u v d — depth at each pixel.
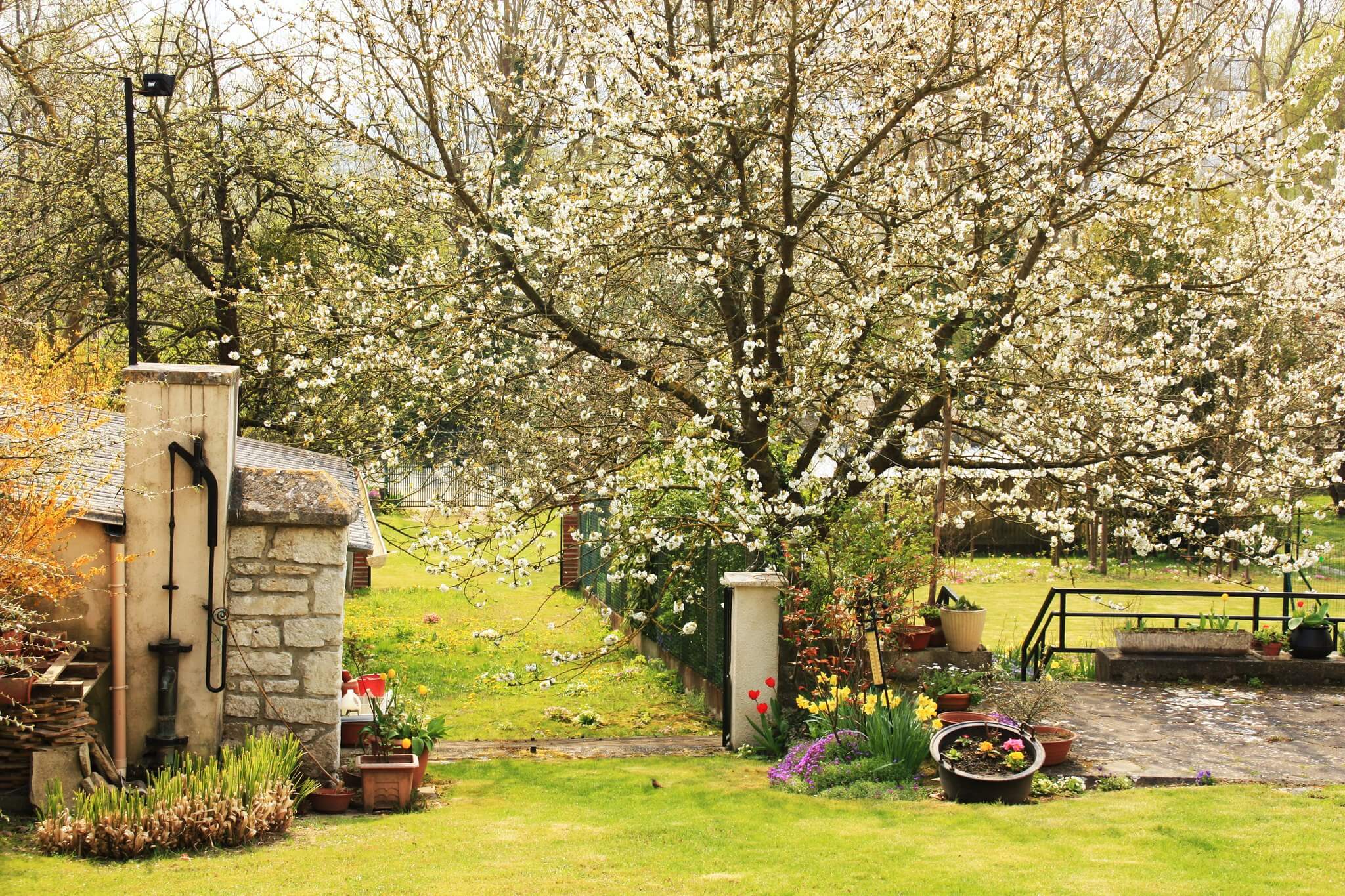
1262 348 14.21
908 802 6.59
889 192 9.88
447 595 18.28
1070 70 10.65
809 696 9.12
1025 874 4.84
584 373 11.37
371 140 10.02
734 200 9.73
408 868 5.05
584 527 18.95
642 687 12.36
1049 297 9.67
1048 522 10.66
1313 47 24.78
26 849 5.18
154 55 13.41
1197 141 9.63
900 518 10.09
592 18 9.82
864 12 9.94
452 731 10.21
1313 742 7.77
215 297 12.45
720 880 4.84
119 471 7.09
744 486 10.09
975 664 10.39
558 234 9.55
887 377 10.03
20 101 15.40
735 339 10.48
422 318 10.24
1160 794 6.51
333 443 11.89
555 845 5.61
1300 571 10.91
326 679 6.86
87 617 6.58
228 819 5.57
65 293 13.52
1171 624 15.49
